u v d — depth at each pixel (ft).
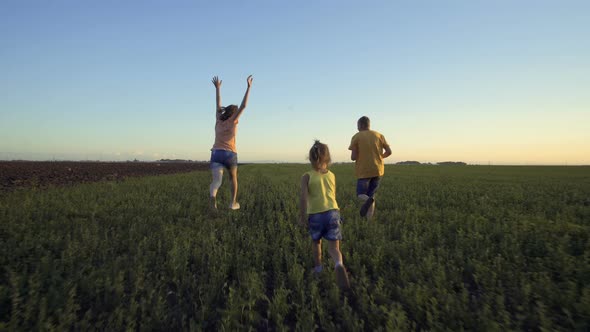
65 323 9.27
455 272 12.94
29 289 11.30
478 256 15.16
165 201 31.58
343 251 16.25
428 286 11.66
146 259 14.34
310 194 12.62
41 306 9.80
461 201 31.71
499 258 13.83
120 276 11.80
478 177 74.43
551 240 16.92
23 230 18.47
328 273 12.81
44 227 19.56
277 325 9.99
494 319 9.73
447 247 16.52
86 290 11.53
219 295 11.66
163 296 11.52
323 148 12.64
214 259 14.46
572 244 16.44
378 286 11.84
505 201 32.07
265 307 11.30
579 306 9.89
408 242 16.75
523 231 18.71
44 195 31.96
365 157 21.47
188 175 76.69
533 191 40.04
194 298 11.41
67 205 26.25
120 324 9.39
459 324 9.46
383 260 15.06
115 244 16.70
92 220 21.71
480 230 19.63
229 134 19.17
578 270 12.43
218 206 29.40
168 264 13.60
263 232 20.20
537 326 9.70
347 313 9.90
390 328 9.06
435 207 28.12
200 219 23.11
